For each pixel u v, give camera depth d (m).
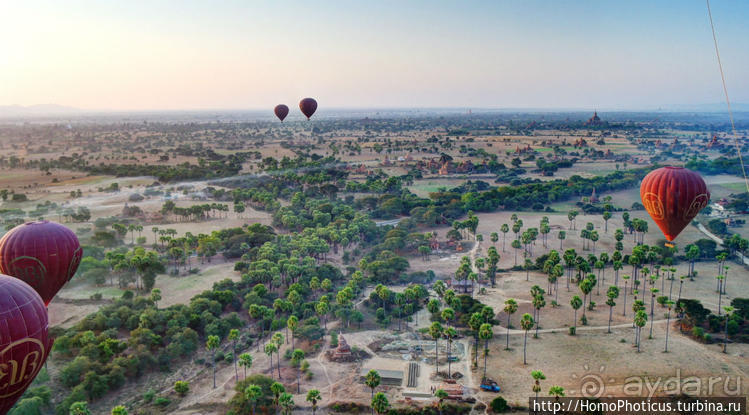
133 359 112.88
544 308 152.38
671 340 129.12
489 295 163.00
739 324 135.12
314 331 132.62
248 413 98.75
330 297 157.38
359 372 116.56
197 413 100.75
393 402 104.00
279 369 117.75
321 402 104.25
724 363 116.06
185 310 134.50
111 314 133.00
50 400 101.44
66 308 145.62
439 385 109.62
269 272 165.88
